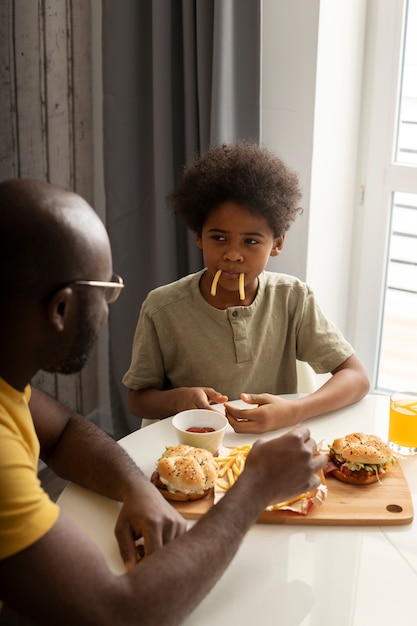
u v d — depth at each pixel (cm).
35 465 104
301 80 216
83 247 93
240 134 216
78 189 260
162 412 161
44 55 239
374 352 266
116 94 227
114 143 232
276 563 113
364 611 104
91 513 123
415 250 251
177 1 214
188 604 95
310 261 233
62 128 250
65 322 94
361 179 248
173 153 226
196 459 129
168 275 232
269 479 107
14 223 89
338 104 228
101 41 240
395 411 142
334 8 214
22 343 94
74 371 101
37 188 92
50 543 89
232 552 100
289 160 225
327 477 133
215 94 207
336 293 254
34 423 131
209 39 208
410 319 262
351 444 133
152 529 112
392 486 131
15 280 89
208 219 161
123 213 237
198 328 170
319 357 175
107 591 90
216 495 126
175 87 222
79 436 131
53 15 237
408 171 240
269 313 173
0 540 87
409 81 236
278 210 160
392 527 122
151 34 221
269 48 218
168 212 226
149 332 172
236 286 164
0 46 230
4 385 97
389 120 238
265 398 150
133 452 142
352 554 116
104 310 100
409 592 108
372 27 232
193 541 98
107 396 285
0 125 237
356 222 254
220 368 171
